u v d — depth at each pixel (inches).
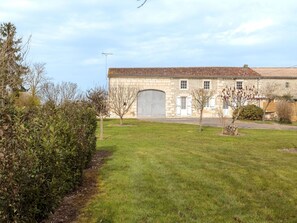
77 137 250.1
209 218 188.7
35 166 139.8
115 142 554.9
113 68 1573.6
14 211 123.2
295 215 196.5
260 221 185.9
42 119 186.9
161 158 386.9
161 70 1553.9
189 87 1509.6
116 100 1108.5
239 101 778.2
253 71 1594.5
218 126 938.7
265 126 973.8
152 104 1499.8
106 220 186.1
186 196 230.4
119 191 243.3
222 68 1619.1
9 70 300.0
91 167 332.2
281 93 1541.6
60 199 175.9
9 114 130.5
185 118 1407.5
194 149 468.1
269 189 251.6
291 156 411.2
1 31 446.9
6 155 121.5
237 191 244.5
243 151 451.2
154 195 232.5
